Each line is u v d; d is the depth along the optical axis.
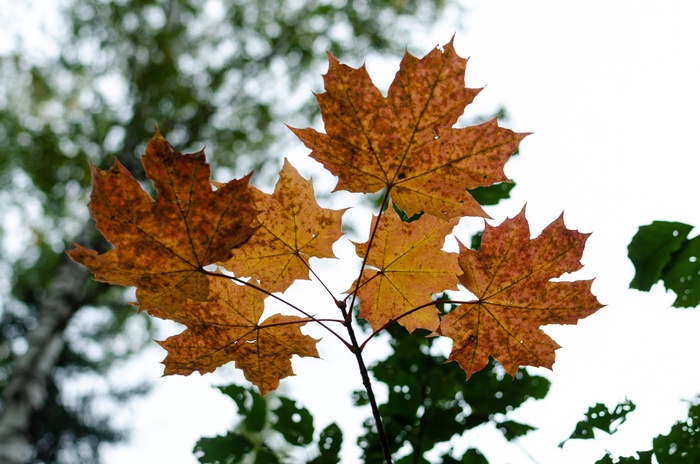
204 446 0.97
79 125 4.39
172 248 0.81
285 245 0.85
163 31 4.67
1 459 2.57
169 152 0.79
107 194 0.79
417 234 0.85
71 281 3.55
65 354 5.61
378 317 0.87
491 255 0.84
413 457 0.96
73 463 5.76
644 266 0.97
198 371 0.85
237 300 0.84
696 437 0.90
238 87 4.88
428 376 1.00
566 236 0.84
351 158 0.83
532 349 0.85
